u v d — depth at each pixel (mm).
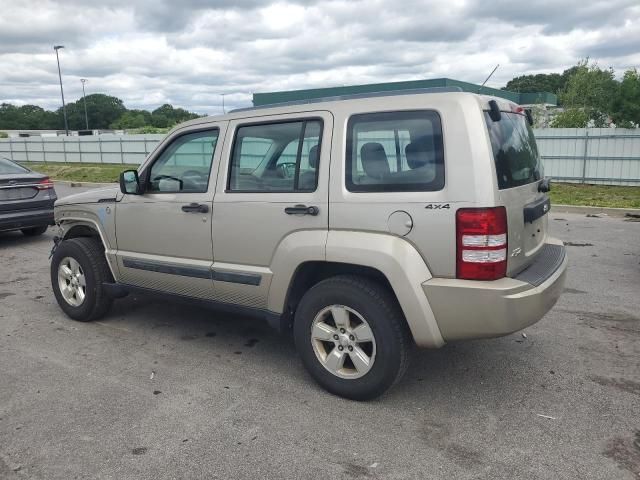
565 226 10703
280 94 32031
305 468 2951
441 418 3459
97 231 5234
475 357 4383
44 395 3834
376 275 3578
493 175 3160
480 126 3191
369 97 3566
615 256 7918
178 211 4383
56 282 5543
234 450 3127
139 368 4289
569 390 3811
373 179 3453
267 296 3969
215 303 4344
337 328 3666
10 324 5391
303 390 3871
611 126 20797
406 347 3516
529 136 4059
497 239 3166
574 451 3076
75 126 97188
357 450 3115
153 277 4695
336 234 3545
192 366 4316
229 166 4133
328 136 3629
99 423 3441
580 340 4715
